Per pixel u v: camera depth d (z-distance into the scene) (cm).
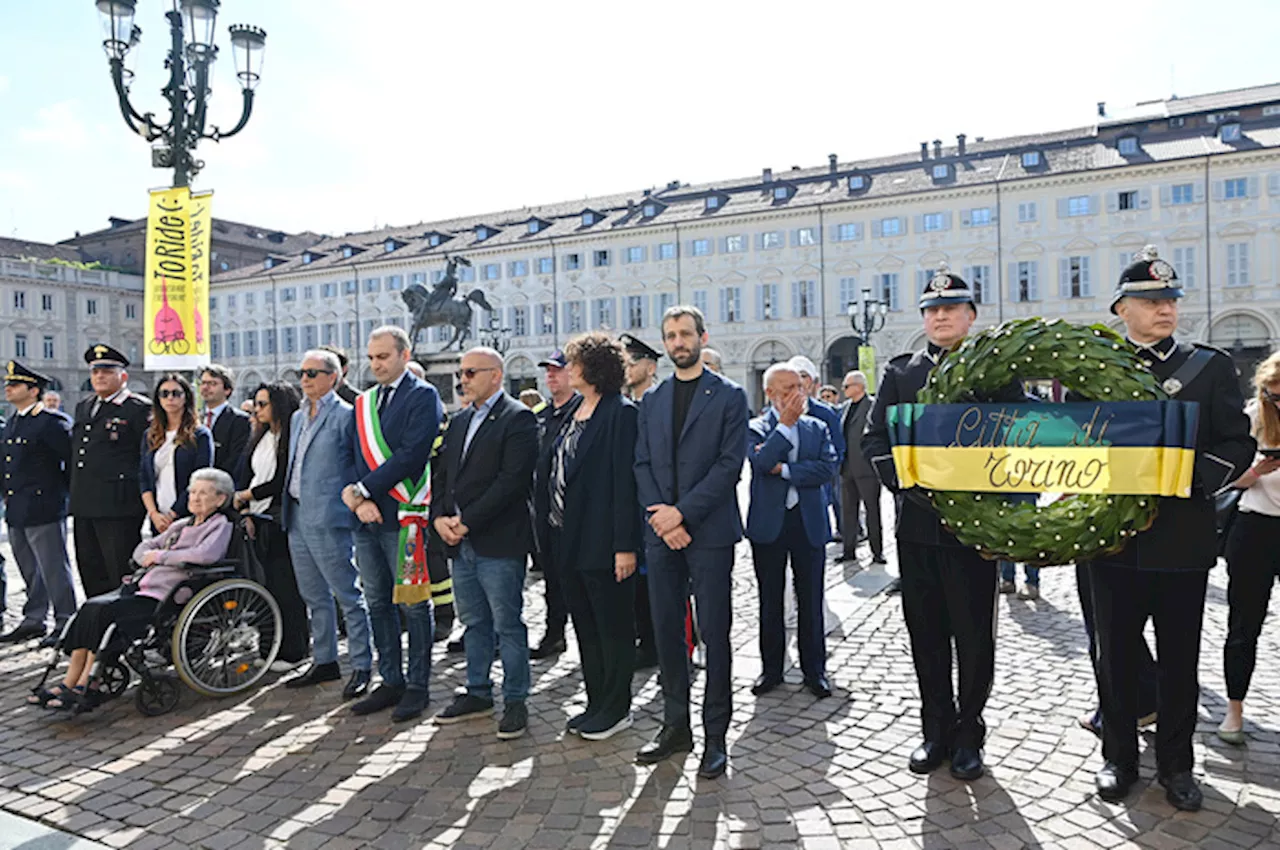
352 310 6219
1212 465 339
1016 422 357
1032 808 354
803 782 385
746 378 4959
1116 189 4147
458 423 480
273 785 397
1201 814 344
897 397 408
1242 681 407
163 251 907
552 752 427
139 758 435
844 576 845
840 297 4716
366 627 536
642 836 339
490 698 487
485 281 5719
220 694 525
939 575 398
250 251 7969
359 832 349
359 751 436
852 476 927
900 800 365
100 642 490
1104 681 369
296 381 6488
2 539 1205
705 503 398
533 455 461
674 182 5819
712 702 403
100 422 648
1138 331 375
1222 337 4000
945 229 4469
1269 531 402
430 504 496
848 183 4853
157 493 625
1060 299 4247
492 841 338
